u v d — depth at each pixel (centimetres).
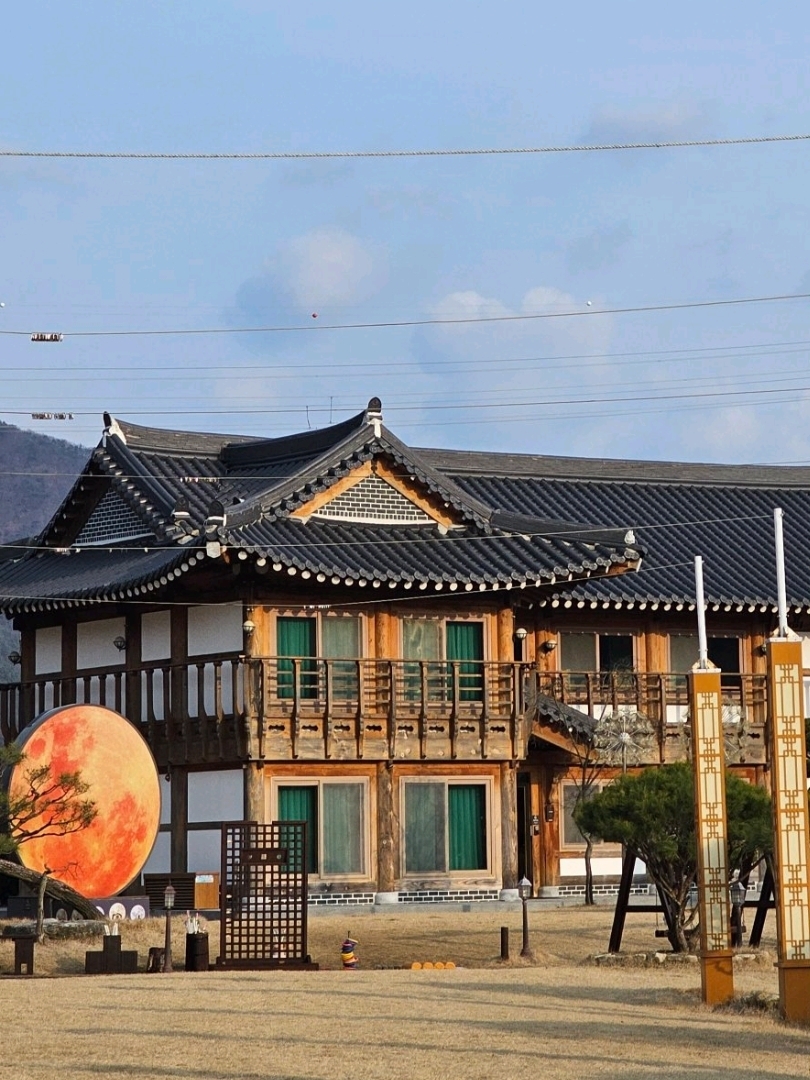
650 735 7519
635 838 4747
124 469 7819
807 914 3459
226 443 8419
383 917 6356
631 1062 2895
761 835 4728
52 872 5597
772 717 3494
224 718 6762
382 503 7169
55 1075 2695
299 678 6781
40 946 5059
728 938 3731
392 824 6950
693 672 3772
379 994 3844
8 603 7438
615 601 7656
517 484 8850
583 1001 3756
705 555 8381
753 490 9238
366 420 7194
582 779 7606
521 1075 2728
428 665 7056
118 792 5988
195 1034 3158
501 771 7212
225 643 6875
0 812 5266
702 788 3762
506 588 7000
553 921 6069
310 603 6875
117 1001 3700
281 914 4959
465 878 7081
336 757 6812
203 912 6125
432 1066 2808
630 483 9062
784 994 3447
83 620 7656
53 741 5906
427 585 6831
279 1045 3022
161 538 7462
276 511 6906
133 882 6606
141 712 7250
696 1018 3494
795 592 8081
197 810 6962
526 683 7306
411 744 6988
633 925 5900
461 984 4100
